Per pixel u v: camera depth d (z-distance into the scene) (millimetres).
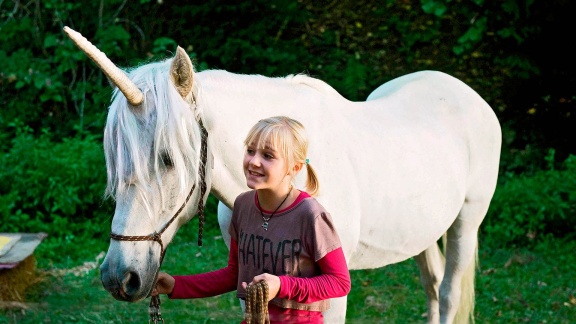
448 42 9133
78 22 9086
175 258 6605
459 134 4277
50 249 6578
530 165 8719
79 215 7359
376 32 9219
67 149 7754
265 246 2557
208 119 3059
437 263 4574
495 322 5293
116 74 2672
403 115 4074
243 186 3221
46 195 7086
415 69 9164
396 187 3719
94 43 9008
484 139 4406
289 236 2529
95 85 8930
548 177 7902
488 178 4449
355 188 3496
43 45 9031
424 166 3898
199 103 2922
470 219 4422
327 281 2479
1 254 5375
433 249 4543
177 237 7207
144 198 2691
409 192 3787
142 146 2699
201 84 3092
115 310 5281
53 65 9125
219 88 3168
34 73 8703
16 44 9031
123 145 2703
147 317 5172
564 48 8914
